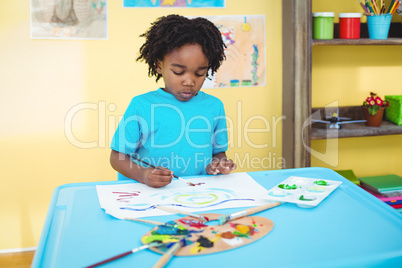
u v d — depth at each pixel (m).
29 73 2.02
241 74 2.21
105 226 0.79
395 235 0.73
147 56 1.30
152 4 2.07
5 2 1.95
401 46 2.37
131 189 1.02
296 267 0.62
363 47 2.33
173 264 0.62
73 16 2.02
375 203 0.89
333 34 2.25
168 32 1.15
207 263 0.63
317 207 0.87
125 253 0.65
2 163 2.05
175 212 0.84
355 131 2.08
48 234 0.75
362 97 2.37
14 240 2.11
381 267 0.64
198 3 2.12
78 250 0.68
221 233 0.73
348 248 0.68
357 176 2.44
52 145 2.09
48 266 0.63
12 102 2.02
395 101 2.22
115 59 2.08
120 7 2.05
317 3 2.24
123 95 2.12
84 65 2.06
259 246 0.68
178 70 1.15
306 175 1.14
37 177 2.09
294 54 2.01
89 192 1.00
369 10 2.07
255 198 0.94
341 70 2.32
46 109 2.06
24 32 1.98
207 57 1.16
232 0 2.15
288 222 0.79
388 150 2.46
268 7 2.19
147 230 0.76
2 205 2.08
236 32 2.17
